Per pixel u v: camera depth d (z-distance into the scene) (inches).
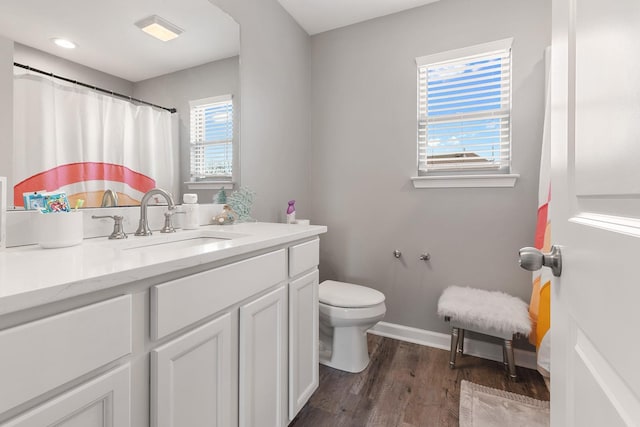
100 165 42.7
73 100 39.8
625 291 12.8
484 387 61.2
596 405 15.6
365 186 88.4
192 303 29.7
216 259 31.7
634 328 12.0
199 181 58.2
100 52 42.6
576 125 19.3
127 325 24.1
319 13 83.7
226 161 63.7
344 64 90.6
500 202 73.1
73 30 39.7
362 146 88.6
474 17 74.2
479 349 73.9
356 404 56.7
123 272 23.2
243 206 64.3
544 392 59.6
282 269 45.3
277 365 44.3
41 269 23.4
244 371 37.1
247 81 68.7
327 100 93.6
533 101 69.1
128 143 46.4
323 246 94.5
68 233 34.1
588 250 17.0
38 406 19.2
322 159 94.7
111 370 23.4
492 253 74.1
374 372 67.2
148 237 42.6
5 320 17.7
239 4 66.0
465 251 76.7
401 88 82.8
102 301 22.5
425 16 79.6
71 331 20.5
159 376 26.7
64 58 38.8
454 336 68.1
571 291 19.8
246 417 37.5
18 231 34.4
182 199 54.9
